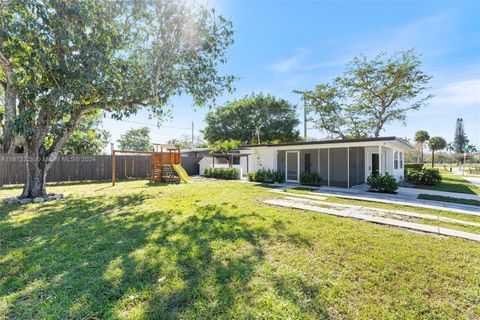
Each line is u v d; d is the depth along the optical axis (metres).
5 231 3.72
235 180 12.90
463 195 7.57
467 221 4.49
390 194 7.82
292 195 7.45
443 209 5.48
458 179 13.63
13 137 6.58
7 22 4.84
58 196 6.80
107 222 4.25
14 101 5.94
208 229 3.85
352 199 6.78
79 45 5.58
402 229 4.02
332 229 3.90
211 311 1.88
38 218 4.52
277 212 5.05
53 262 2.67
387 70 15.51
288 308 1.92
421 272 2.53
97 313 1.84
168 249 3.04
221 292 2.12
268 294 2.11
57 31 5.27
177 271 2.49
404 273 2.51
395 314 1.88
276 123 25.58
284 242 3.33
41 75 5.84
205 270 2.52
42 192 6.62
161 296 2.06
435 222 4.39
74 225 4.07
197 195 7.37
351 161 11.04
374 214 4.98
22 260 2.72
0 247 3.09
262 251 3.02
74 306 1.91
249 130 25.45
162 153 12.30
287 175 12.55
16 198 6.20
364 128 18.33
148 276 2.39
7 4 4.82
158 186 9.88
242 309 1.90
